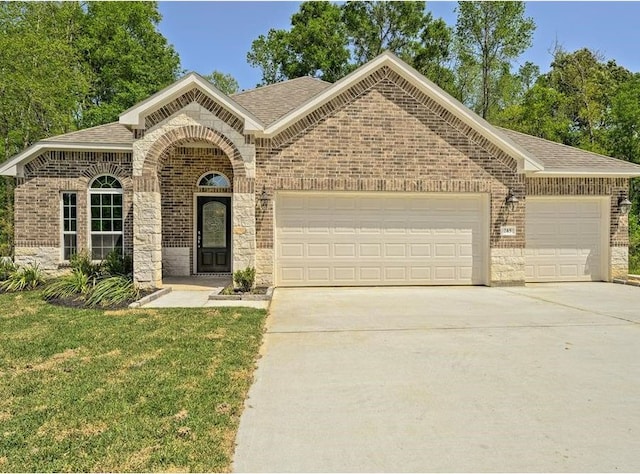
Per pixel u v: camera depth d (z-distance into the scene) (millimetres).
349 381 5031
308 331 7344
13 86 20922
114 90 30938
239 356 5781
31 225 13344
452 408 4324
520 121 30250
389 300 10328
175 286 12188
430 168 12312
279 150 11812
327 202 12328
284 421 4020
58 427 3807
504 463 3352
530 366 5578
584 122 29656
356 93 12055
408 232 12602
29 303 9469
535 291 11820
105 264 12242
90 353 5902
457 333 7234
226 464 3297
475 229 12820
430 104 12289
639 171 13289
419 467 3291
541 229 13633
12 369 5281
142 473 3162
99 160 13516
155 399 4383
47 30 24906
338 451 3510
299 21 34031
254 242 11344
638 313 8875
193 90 11164
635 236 19906
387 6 33594
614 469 3283
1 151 22094
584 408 4348
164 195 14406
